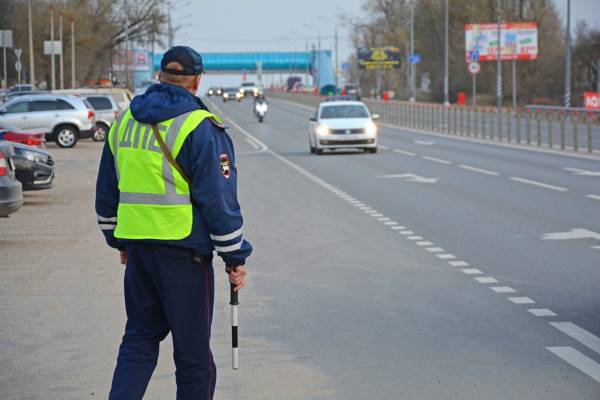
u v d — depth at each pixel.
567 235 20.09
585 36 119.50
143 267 7.57
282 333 12.09
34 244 20.20
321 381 9.98
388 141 62.47
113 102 64.56
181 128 7.36
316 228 21.89
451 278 15.62
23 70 127.38
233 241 7.43
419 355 10.96
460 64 153.00
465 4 159.62
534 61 140.88
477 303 13.69
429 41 169.88
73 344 11.73
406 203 26.70
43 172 28.73
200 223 7.46
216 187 7.36
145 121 7.42
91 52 134.12
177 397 7.75
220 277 16.05
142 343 7.73
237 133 76.19
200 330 7.59
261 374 10.27
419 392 9.56
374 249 18.73
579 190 29.28
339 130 49.31
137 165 7.44
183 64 7.58
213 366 7.79
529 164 40.41
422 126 83.50
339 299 14.12
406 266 16.81
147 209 7.43
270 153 51.62
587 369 10.31
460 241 19.53
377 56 185.50
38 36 125.19
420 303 13.76
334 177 35.88
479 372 10.24
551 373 10.17
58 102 56.59
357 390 9.66
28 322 12.93
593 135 58.34
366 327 12.34
